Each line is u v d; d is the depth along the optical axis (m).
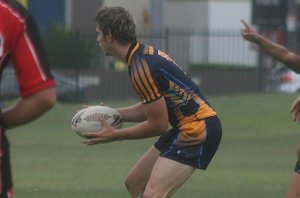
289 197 23.41
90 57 95.06
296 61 24.12
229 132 62.62
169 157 24.53
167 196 24.58
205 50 107.94
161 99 23.72
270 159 50.62
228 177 42.91
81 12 105.75
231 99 79.75
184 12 144.75
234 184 40.72
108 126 23.97
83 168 46.25
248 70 99.56
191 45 105.69
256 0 85.06
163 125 23.88
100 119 24.03
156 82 23.72
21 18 15.48
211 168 46.12
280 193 38.34
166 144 24.94
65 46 93.38
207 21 145.25
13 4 15.52
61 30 94.69
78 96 87.25
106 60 97.94
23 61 15.55
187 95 24.45
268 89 98.62
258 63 97.50
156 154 25.31
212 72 100.12
